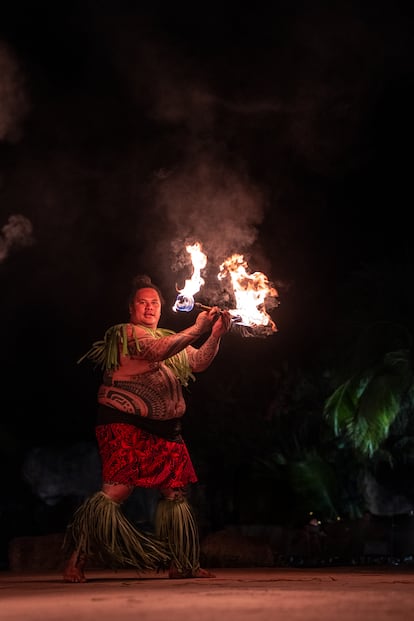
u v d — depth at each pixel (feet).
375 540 62.34
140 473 23.04
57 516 79.87
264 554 47.57
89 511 22.54
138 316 24.20
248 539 48.03
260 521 70.54
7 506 82.53
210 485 74.13
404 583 21.02
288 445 73.87
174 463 23.57
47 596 17.57
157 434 23.45
